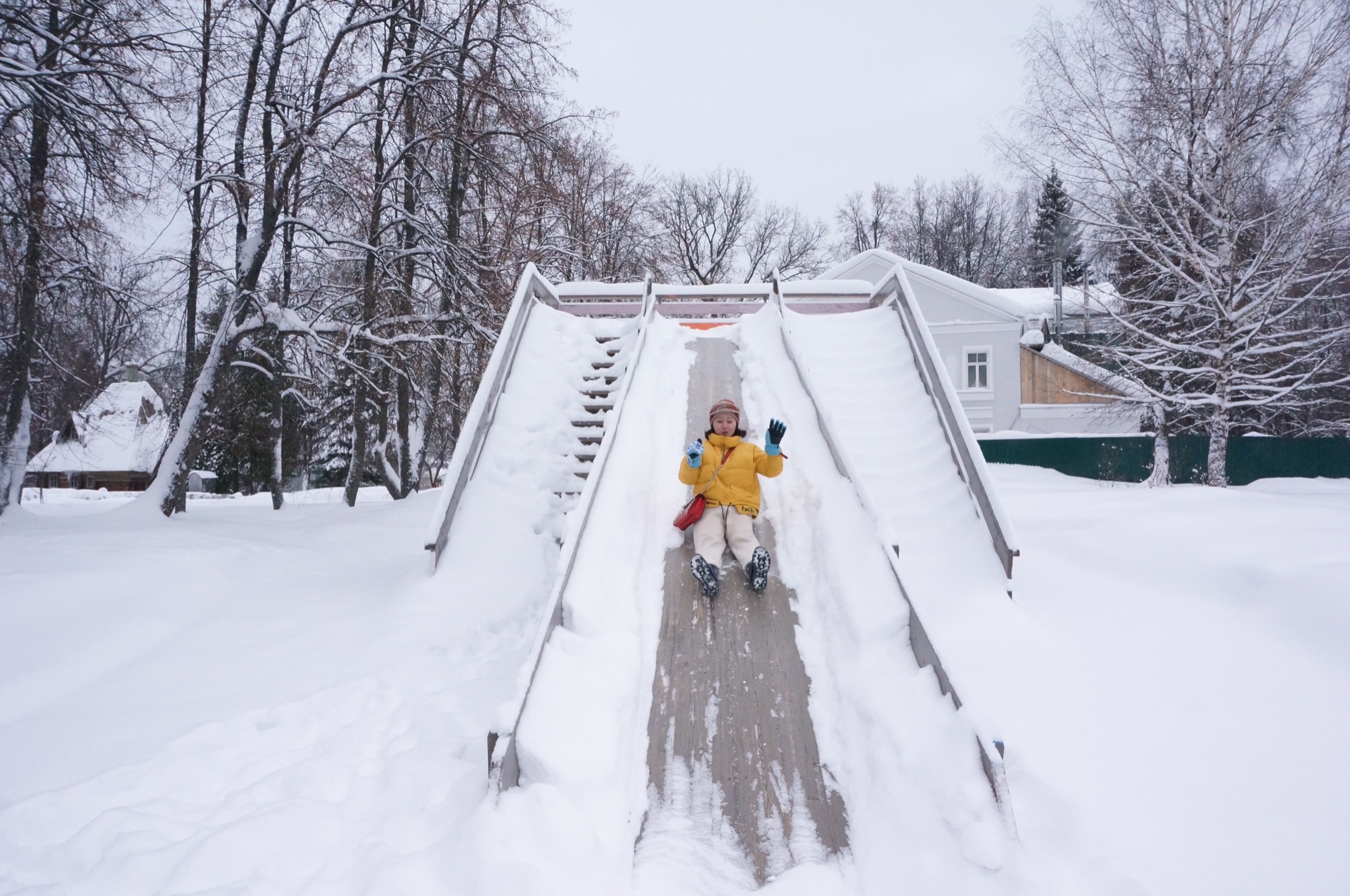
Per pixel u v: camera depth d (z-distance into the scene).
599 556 4.98
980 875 2.94
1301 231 13.57
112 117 9.62
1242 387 14.24
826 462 6.01
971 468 6.30
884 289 9.04
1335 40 13.05
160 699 4.83
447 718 4.37
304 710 4.57
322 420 22.34
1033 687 4.49
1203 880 2.99
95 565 6.88
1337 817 3.33
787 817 3.38
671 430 6.77
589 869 2.99
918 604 4.14
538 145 16.69
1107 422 26.58
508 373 8.12
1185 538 6.75
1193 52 14.38
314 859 3.14
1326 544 6.03
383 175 14.84
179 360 14.07
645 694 4.07
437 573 6.45
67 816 3.49
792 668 4.23
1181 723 4.07
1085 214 15.52
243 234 12.82
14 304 10.51
